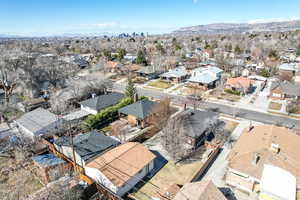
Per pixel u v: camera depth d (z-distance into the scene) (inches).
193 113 1301.7
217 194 689.0
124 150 935.0
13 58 1919.3
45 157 959.6
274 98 1855.3
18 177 876.6
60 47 5206.7
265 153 839.7
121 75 2842.0
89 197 796.0
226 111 1611.7
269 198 695.1
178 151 991.0
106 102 1552.7
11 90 1888.5
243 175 804.6
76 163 946.1
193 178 854.5
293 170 778.8
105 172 805.2
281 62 3152.1
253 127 1135.6
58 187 788.0
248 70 2719.0
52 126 1237.7
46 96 1870.1
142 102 1448.1
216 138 1192.2
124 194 809.5
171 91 2123.5
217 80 2310.5
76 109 1595.7
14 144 1089.4
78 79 2004.2
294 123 1403.8
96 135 1088.8
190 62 3376.0
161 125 1293.1
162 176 906.1
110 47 5693.9
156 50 4574.3
